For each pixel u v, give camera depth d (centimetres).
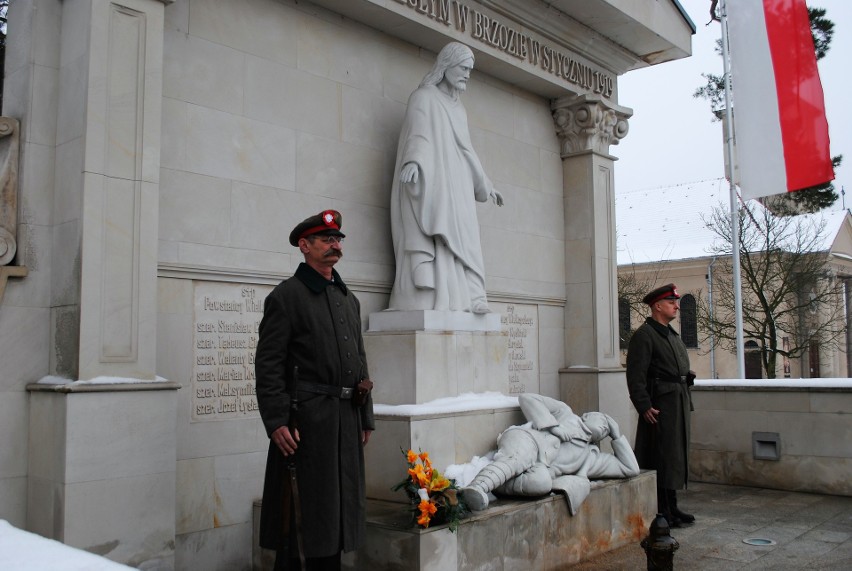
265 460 643
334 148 733
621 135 1076
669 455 750
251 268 647
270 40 686
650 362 759
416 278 716
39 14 537
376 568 507
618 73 1100
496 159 939
